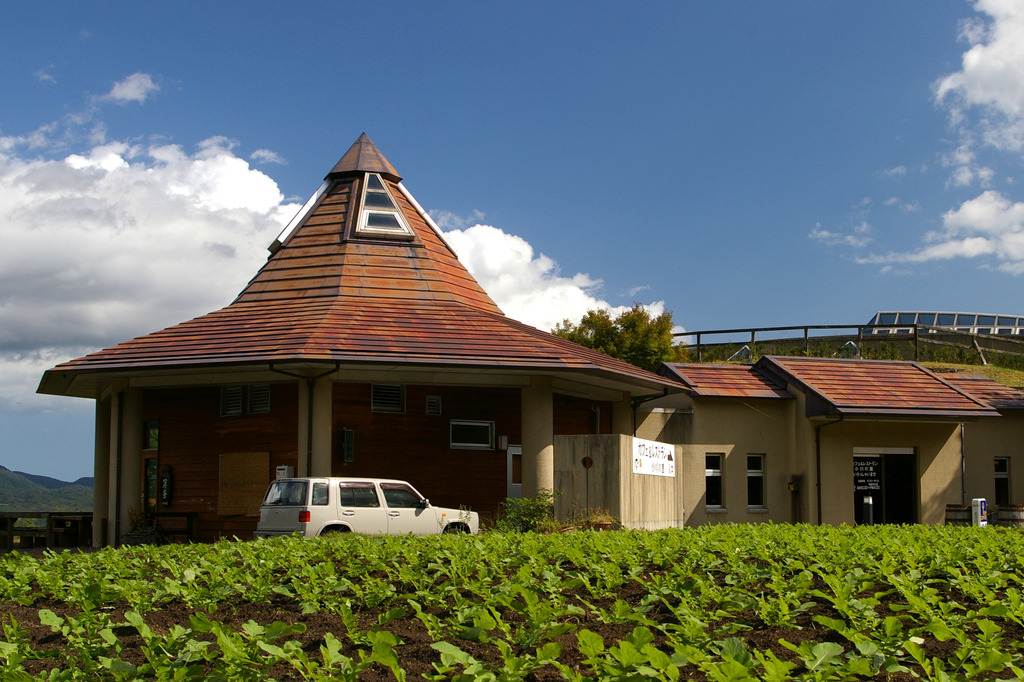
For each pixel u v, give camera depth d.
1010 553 11.00
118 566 11.03
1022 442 27.39
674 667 5.34
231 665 6.16
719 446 25.44
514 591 8.41
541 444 21.22
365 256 25.38
